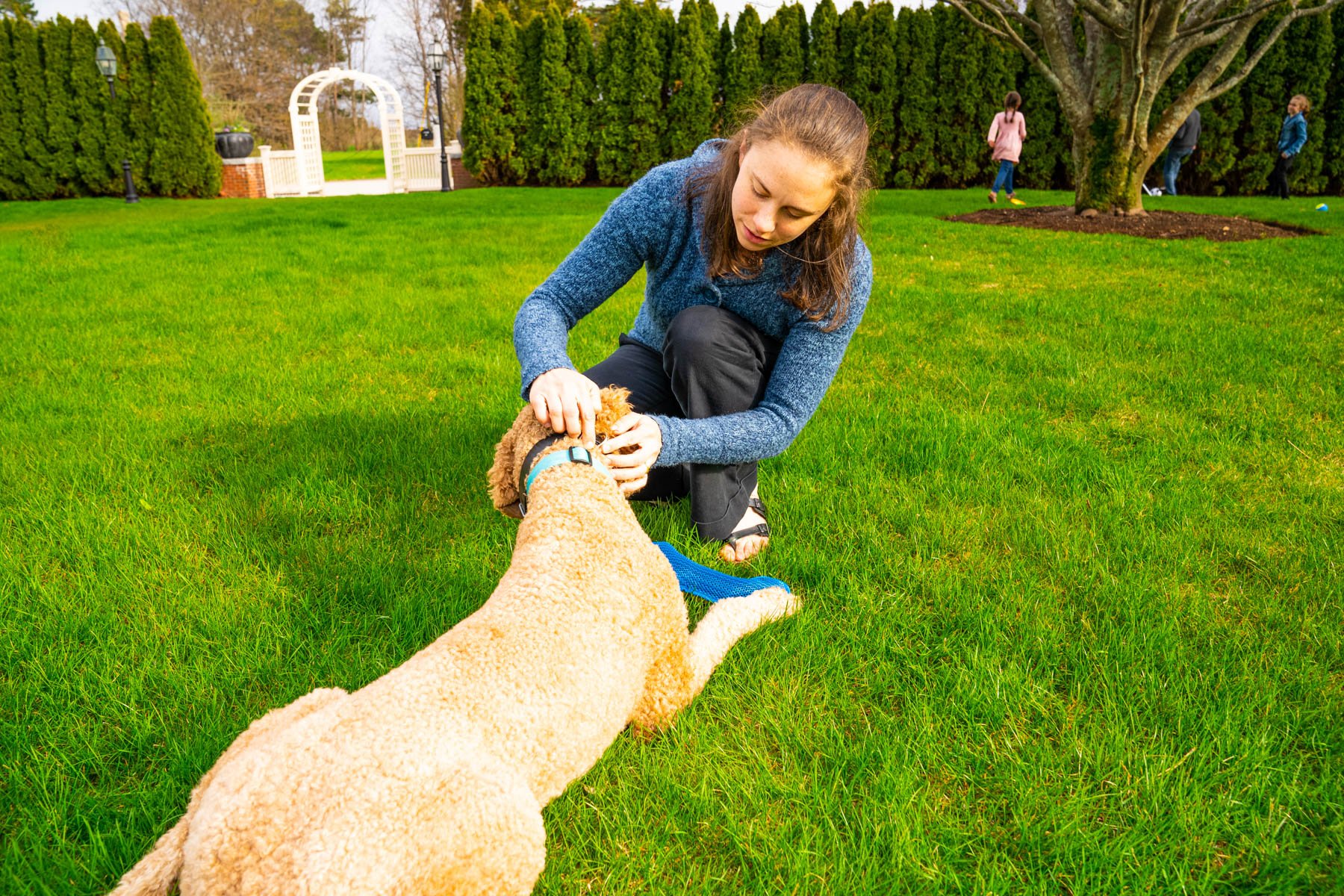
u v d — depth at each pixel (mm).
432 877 1156
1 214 15094
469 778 1210
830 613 2496
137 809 1751
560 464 1776
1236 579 2648
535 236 9922
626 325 5586
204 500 3109
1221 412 3945
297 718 1424
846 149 1959
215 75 47406
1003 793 1859
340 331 5543
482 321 5734
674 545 2822
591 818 1771
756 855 1679
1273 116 17422
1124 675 2174
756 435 2527
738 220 2133
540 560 1602
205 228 11023
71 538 2799
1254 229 9695
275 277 7352
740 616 2297
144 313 6031
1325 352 4758
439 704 1275
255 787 1146
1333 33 17109
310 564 2707
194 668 2182
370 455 3475
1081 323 5652
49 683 2107
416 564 2674
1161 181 18281
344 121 62062
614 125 20375
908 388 4457
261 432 3764
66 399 4129
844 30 18984
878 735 1988
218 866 1098
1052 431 3832
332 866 1084
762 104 2314
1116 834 1761
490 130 20625
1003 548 2875
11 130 18609
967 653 2266
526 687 1366
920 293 6555
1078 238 9266
